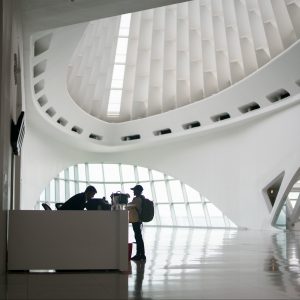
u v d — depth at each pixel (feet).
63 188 103.04
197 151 93.86
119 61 79.66
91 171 108.06
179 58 76.43
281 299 13.37
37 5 31.07
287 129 71.97
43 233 20.90
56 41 46.93
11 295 14.01
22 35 37.06
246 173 82.43
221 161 88.53
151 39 75.05
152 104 87.35
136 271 20.53
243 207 83.46
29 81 53.42
